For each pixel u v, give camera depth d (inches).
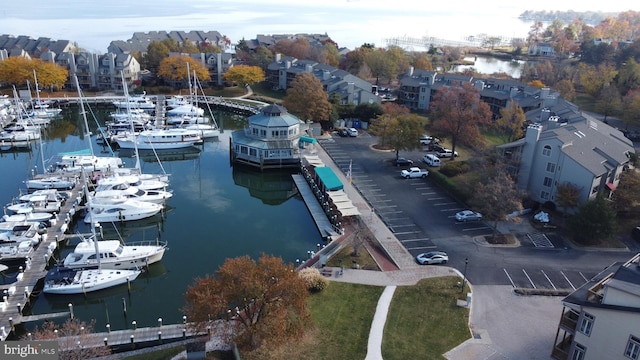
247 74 6875.0
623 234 2834.6
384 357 1782.7
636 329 1497.3
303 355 1779.0
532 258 2551.7
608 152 3238.2
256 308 1787.6
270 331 1665.8
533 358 1801.2
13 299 2182.6
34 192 3329.2
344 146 4505.4
